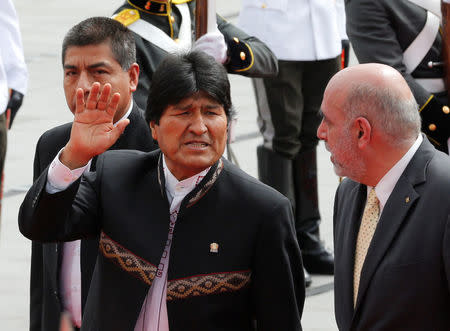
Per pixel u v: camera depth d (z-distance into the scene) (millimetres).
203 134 10055
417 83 16453
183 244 10266
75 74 12555
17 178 26359
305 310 18547
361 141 10594
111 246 10484
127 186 10578
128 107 12930
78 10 53188
